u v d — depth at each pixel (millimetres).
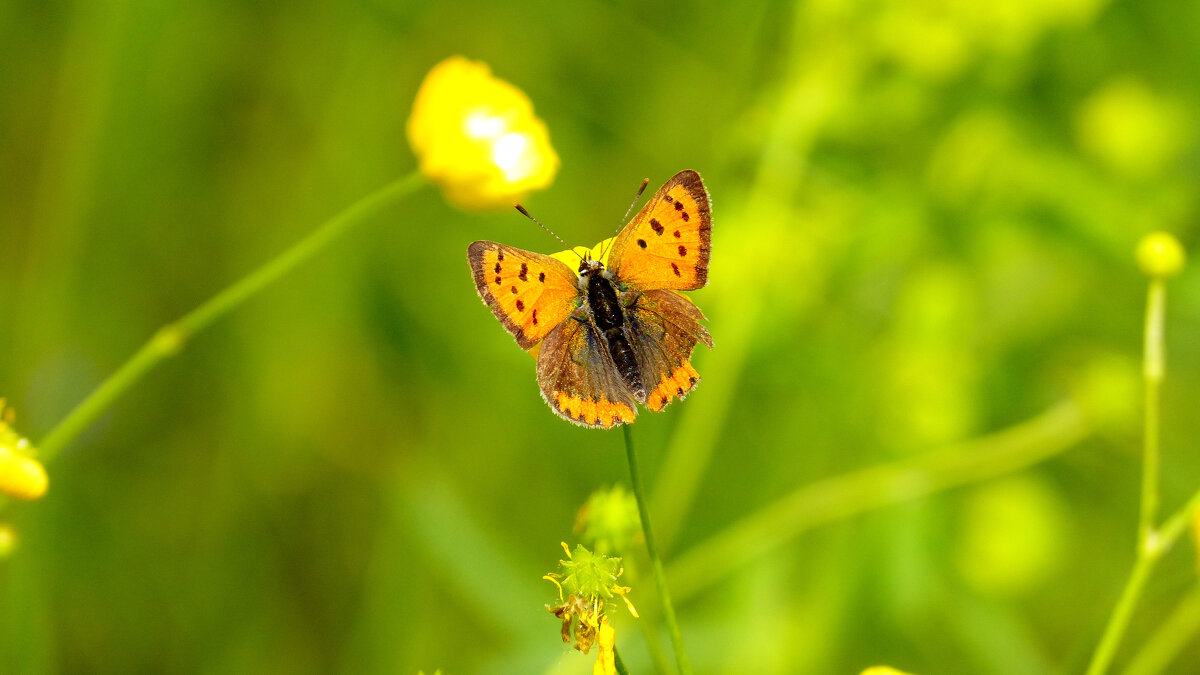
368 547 631
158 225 629
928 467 608
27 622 568
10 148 615
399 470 633
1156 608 628
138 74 621
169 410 628
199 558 622
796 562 617
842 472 628
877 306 633
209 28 629
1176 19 630
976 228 627
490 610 581
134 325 628
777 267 625
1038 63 628
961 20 620
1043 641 634
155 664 611
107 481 616
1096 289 636
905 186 628
